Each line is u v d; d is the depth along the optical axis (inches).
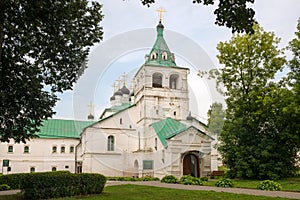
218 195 394.0
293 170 844.0
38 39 423.2
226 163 866.1
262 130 874.8
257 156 807.1
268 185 511.8
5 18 377.7
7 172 1397.6
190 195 394.9
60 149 1481.3
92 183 420.2
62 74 465.4
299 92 782.5
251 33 221.9
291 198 374.0
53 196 397.4
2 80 429.1
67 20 429.1
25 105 454.3
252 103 872.3
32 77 433.4
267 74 890.7
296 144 842.8
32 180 398.6
